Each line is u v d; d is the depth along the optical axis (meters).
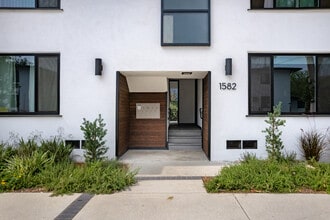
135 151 9.64
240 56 8.10
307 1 8.22
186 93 13.37
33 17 8.10
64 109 8.10
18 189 5.30
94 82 8.13
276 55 8.19
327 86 8.21
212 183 5.38
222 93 8.10
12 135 8.06
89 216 4.15
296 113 8.16
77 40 8.12
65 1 8.12
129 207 4.49
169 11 8.15
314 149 7.73
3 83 8.23
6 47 8.08
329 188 5.17
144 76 9.21
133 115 10.25
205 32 8.15
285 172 5.70
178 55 8.14
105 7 8.16
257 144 8.04
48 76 8.20
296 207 4.47
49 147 7.12
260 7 8.18
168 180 6.03
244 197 4.93
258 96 8.16
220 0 8.14
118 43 8.15
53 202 4.70
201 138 10.20
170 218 4.08
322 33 8.10
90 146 7.02
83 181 5.34
